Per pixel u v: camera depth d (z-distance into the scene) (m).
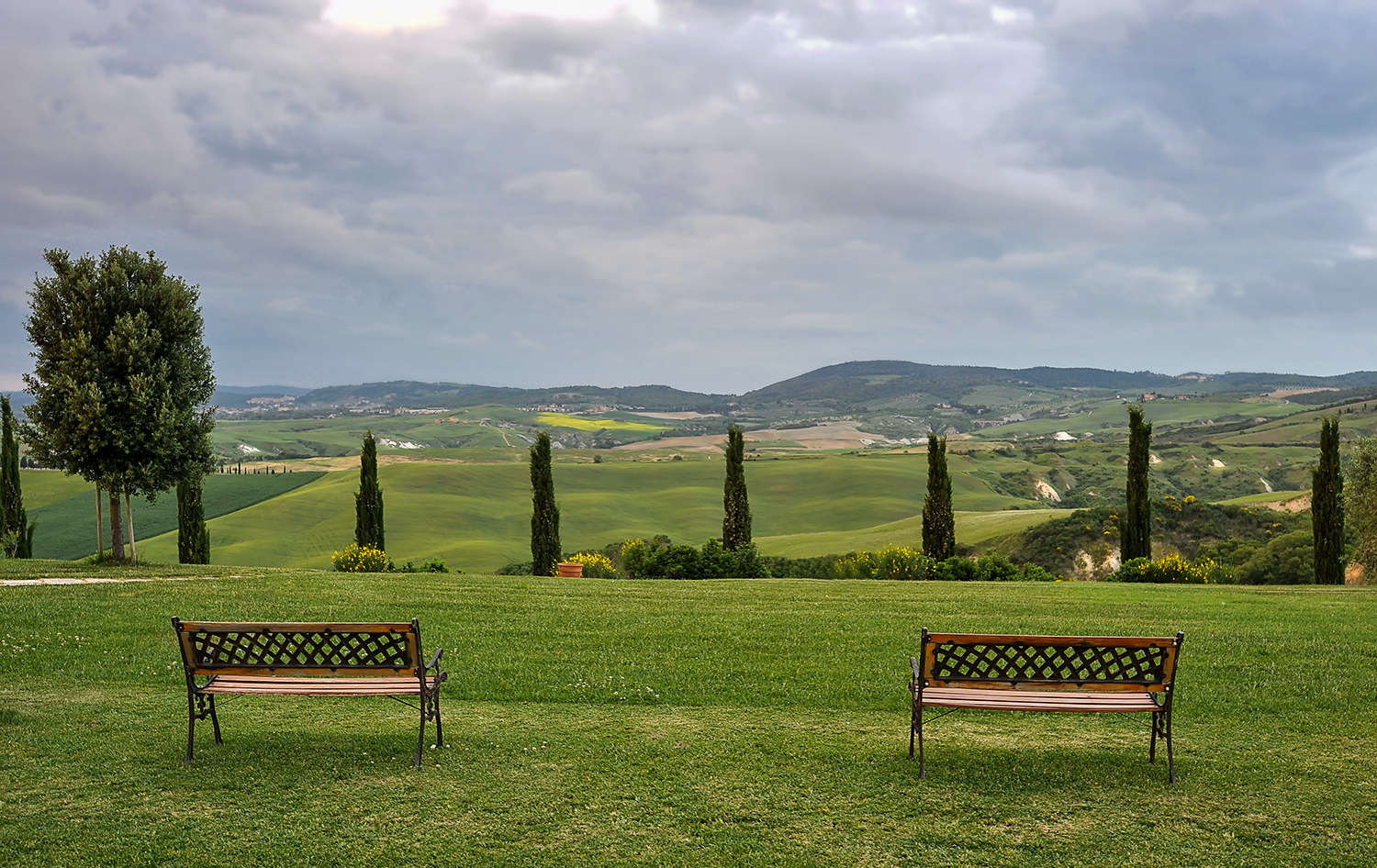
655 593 18.11
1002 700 7.09
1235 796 6.52
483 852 5.41
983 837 5.73
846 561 35.28
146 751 7.38
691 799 6.37
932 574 30.62
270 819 5.92
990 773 7.01
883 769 7.11
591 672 10.73
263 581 18.59
